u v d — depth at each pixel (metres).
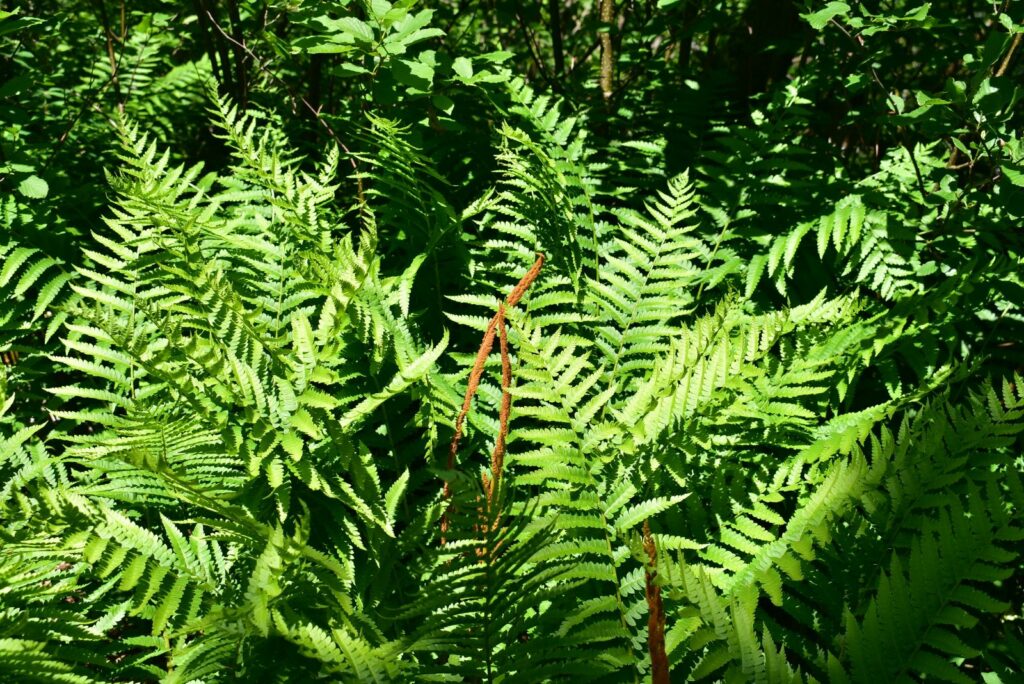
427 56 2.76
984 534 1.55
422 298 2.75
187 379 1.85
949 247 2.76
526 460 1.87
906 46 3.37
